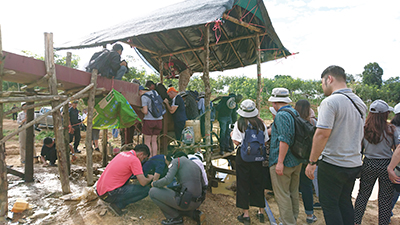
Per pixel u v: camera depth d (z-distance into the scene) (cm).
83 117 786
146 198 384
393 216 388
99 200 360
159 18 520
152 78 1728
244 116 344
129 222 313
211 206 391
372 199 476
